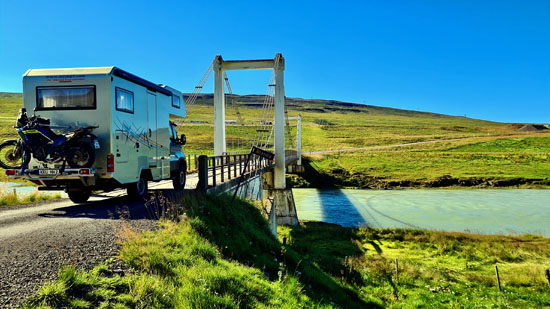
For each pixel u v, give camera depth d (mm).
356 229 25609
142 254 6426
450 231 26719
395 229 25172
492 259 18453
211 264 7039
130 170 11773
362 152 89500
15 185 24719
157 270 6090
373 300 11953
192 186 18219
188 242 7520
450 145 105500
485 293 13438
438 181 54188
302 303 7395
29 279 5184
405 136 135125
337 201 41531
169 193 14328
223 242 8844
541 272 15648
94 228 8039
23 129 9828
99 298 5012
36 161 10477
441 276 15336
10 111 130875
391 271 15586
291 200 29406
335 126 167625
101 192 16141
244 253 9031
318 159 75312
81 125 10695
